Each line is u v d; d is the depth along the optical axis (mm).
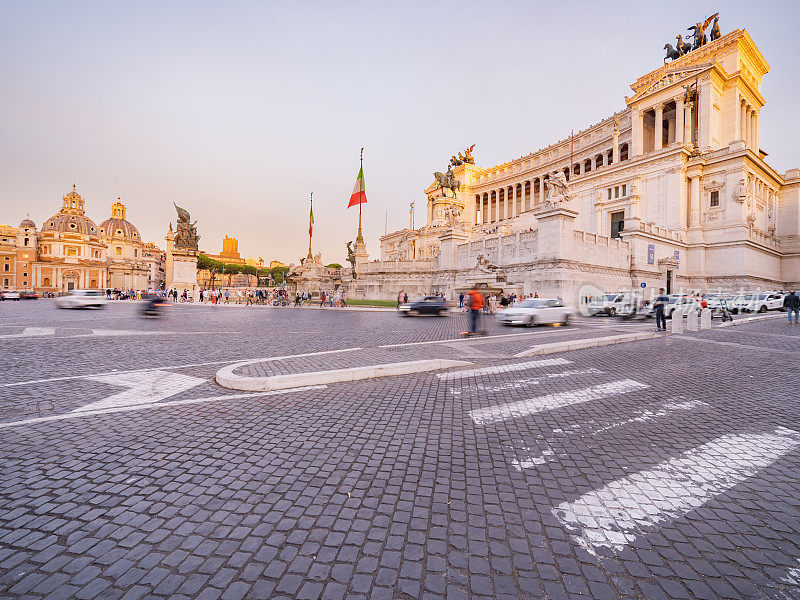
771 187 55594
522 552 2957
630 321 25328
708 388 7676
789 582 2686
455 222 49906
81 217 117188
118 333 15289
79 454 4406
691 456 4660
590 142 69938
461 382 8031
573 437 5207
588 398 6961
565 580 2684
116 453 4457
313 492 3725
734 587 2641
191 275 53438
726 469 4344
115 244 127812
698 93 52562
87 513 3293
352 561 2822
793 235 56969
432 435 5195
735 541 3109
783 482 4074
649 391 7438
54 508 3348
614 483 4008
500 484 3951
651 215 49469
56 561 2729
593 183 56156
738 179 45344
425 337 15141
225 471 4094
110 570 2666
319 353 10688
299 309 38219
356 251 59312
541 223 33875
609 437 5219
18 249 98750
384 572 2721
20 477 3857
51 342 12492
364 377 8250
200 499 3555
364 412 6074
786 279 55531
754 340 14609
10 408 5902
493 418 5887
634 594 2574
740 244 43938
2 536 2965
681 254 46250
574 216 33312
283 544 2980
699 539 3131
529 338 14773
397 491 3777
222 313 29859
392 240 86875
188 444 4750
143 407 6094
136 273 122688
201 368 8969
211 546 2938
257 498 3596
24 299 61531
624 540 3113
